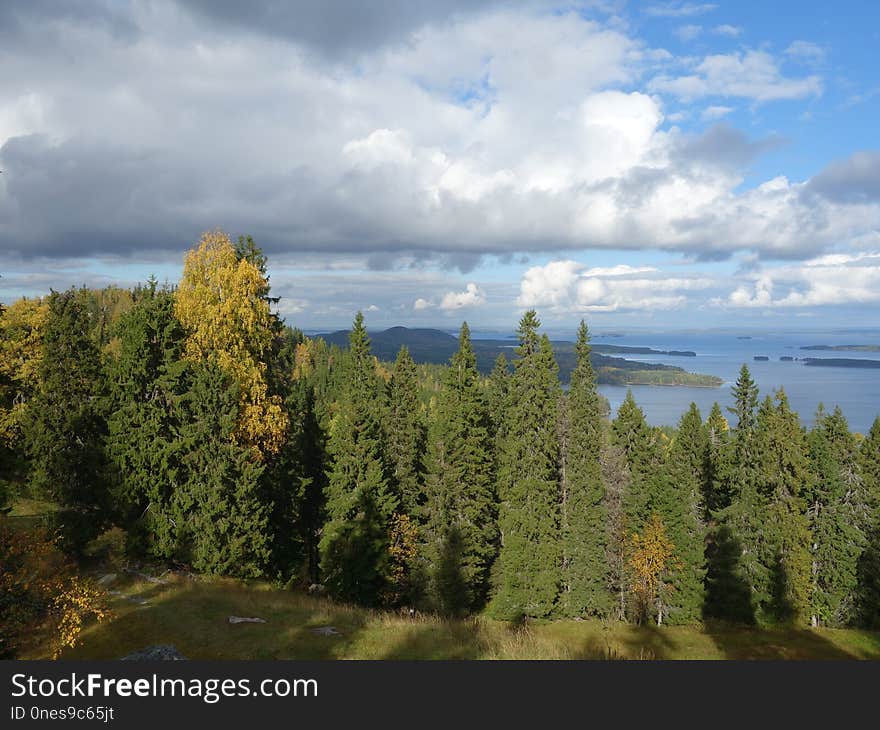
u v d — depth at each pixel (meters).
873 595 46.44
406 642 19.52
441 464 39.50
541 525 40.25
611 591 46.38
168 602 23.06
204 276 30.34
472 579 39.09
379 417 41.91
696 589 44.44
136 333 27.89
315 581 38.84
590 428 46.94
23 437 35.91
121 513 28.19
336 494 34.84
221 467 27.88
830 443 49.88
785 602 44.59
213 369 28.50
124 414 27.58
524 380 41.84
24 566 15.56
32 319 39.81
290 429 38.56
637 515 47.38
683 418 55.66
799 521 45.34
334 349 137.62
